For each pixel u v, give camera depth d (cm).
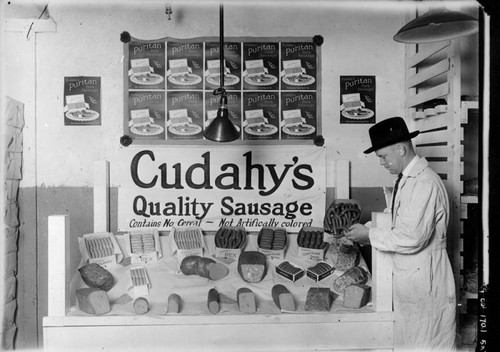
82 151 366
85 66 367
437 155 321
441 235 257
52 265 269
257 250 342
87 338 268
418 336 255
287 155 369
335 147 374
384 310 272
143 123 367
